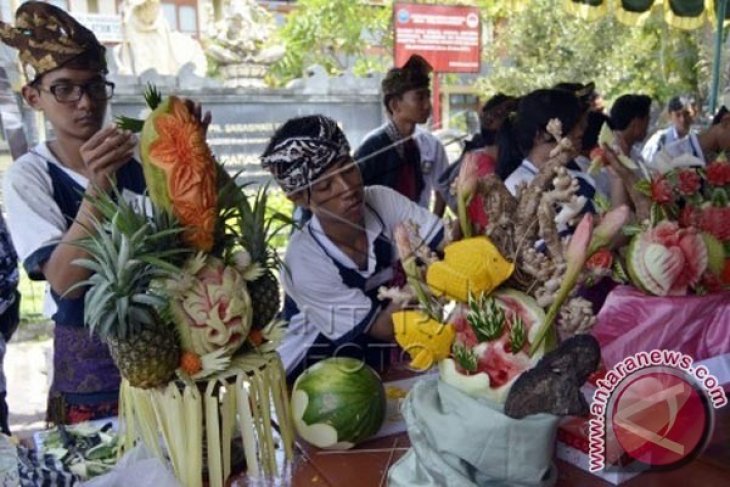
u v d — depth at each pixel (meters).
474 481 0.91
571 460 1.06
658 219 1.31
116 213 0.99
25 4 1.36
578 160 1.26
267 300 1.15
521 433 0.86
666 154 1.40
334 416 1.10
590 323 0.89
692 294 1.30
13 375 2.62
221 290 1.03
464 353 0.89
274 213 1.19
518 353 0.88
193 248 1.04
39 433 1.25
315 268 1.30
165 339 1.01
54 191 1.41
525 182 0.95
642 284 1.28
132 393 1.07
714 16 2.04
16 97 1.64
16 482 0.85
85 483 0.92
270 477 1.08
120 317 0.96
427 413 0.93
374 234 1.31
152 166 1.01
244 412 1.08
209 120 1.12
